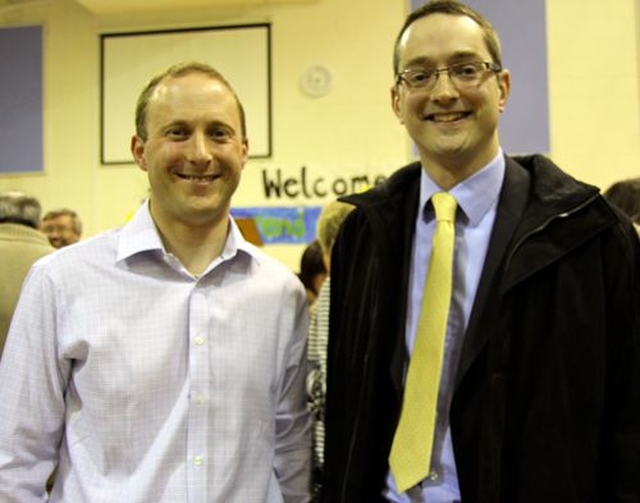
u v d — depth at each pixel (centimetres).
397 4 448
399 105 133
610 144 424
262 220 462
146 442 124
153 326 128
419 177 142
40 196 487
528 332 116
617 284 116
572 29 428
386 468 127
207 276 135
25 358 125
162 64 473
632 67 422
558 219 117
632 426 116
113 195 479
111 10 471
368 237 139
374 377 126
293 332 146
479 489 113
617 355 117
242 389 132
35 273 130
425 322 123
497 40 129
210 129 129
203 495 124
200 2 460
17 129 490
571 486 111
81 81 485
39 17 489
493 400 115
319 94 457
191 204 128
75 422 126
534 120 431
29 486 125
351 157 453
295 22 460
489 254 123
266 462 136
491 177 128
